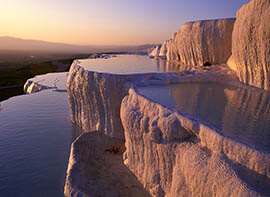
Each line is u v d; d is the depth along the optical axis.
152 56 26.70
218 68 12.69
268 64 8.30
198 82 10.98
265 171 3.73
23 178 9.77
